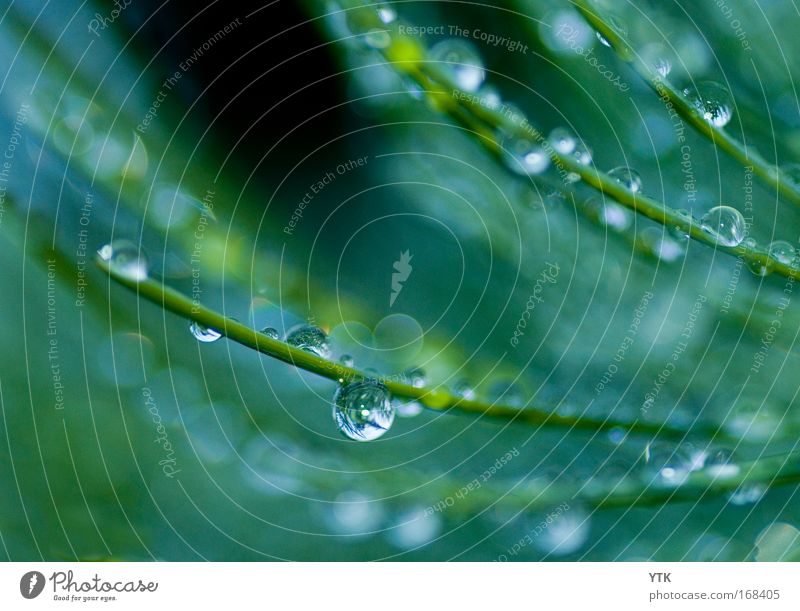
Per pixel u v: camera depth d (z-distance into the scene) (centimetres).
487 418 13
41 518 13
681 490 13
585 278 13
